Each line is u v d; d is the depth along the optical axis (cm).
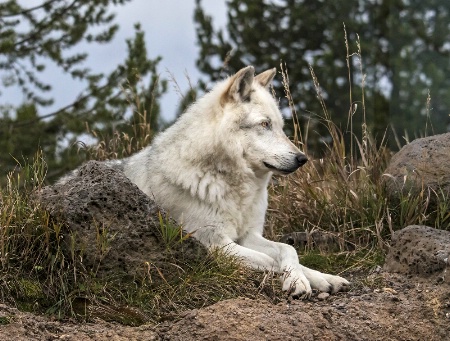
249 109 622
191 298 528
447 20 1877
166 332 478
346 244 682
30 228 536
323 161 771
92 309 509
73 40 1591
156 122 1301
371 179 721
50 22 1575
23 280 523
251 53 2133
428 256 573
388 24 1997
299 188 743
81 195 541
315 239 692
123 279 531
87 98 1555
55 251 533
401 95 1822
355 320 515
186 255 549
